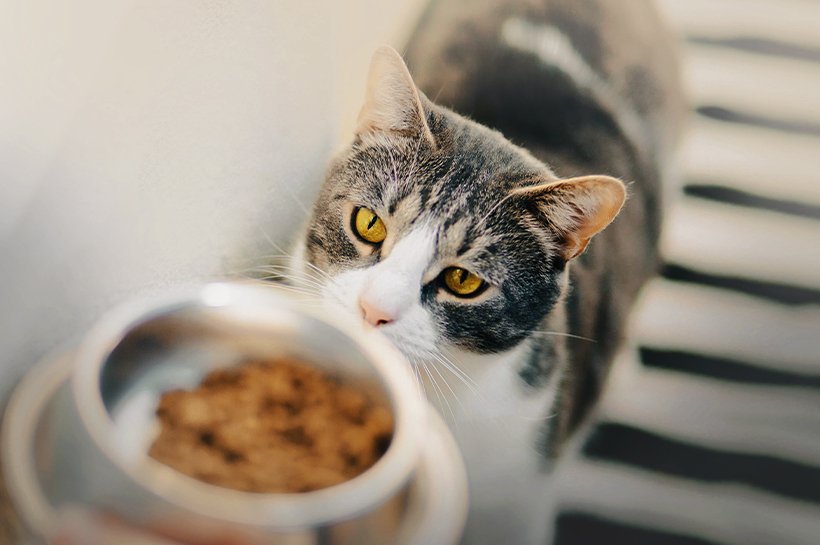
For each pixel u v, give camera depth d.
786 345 0.56
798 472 0.50
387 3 0.48
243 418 0.31
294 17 0.42
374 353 0.32
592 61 0.52
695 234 0.60
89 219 0.35
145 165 0.36
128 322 0.30
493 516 0.45
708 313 0.56
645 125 0.54
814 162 0.66
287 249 0.44
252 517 0.27
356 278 0.42
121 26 0.35
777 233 0.61
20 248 0.33
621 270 0.50
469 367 0.43
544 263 0.43
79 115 0.34
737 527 0.48
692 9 0.75
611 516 0.48
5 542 0.28
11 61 0.33
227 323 0.32
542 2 0.53
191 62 0.37
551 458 0.46
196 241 0.39
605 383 0.50
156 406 0.31
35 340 0.34
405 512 0.30
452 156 0.43
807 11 0.78
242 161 0.41
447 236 0.42
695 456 0.50
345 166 0.43
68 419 0.28
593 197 0.40
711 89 0.69
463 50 0.50
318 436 0.31
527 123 0.48
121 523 0.27
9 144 0.33
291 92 0.43
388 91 0.42
